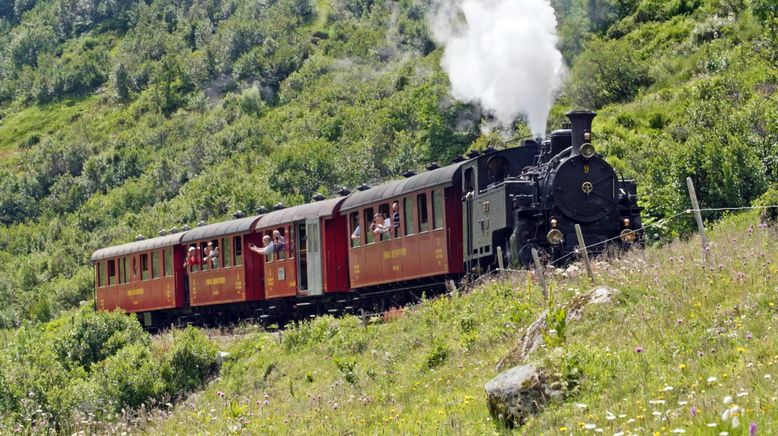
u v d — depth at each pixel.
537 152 30.47
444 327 26.77
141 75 122.06
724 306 17.83
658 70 58.94
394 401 21.08
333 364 28.70
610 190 27.98
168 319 48.16
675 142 43.34
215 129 97.81
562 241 27.44
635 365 15.74
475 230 30.12
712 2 64.06
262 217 41.94
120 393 30.73
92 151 104.94
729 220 30.72
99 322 36.72
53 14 155.25
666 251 25.30
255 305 42.41
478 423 16.52
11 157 114.44
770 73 46.84
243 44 116.50
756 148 34.16
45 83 130.88
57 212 94.06
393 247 34.03
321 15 121.88
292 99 99.31
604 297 20.22
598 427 13.79
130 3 151.00
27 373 31.66
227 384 31.00
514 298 24.97
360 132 79.31
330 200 38.56
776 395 12.41
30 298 70.69
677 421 12.59
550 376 15.78
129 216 81.06
